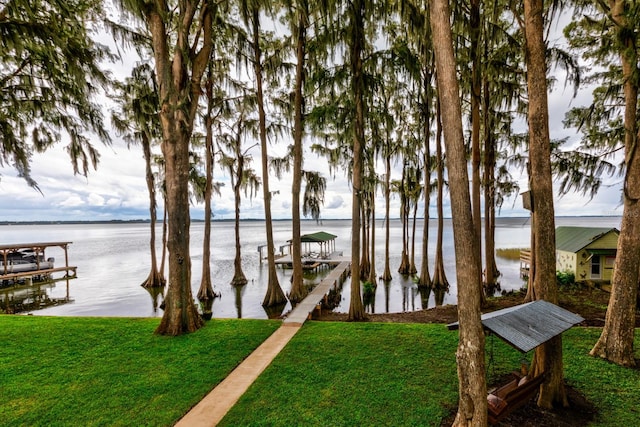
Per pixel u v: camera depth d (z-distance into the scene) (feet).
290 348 22.36
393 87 43.78
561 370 14.76
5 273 68.44
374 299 50.78
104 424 13.98
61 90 30.91
